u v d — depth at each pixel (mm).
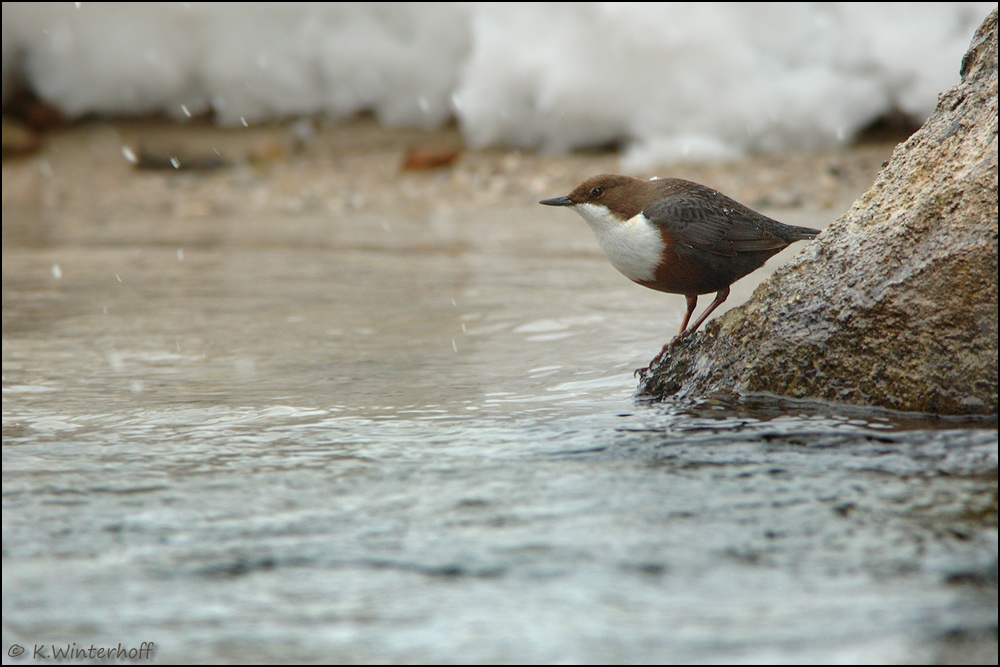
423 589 4527
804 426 6680
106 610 4387
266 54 25312
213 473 6176
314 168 22750
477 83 22828
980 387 6578
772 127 20734
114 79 25609
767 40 21016
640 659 3912
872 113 20609
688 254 8797
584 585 4512
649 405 7594
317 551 4934
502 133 22969
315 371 8984
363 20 24797
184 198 21125
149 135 24922
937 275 6711
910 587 4371
